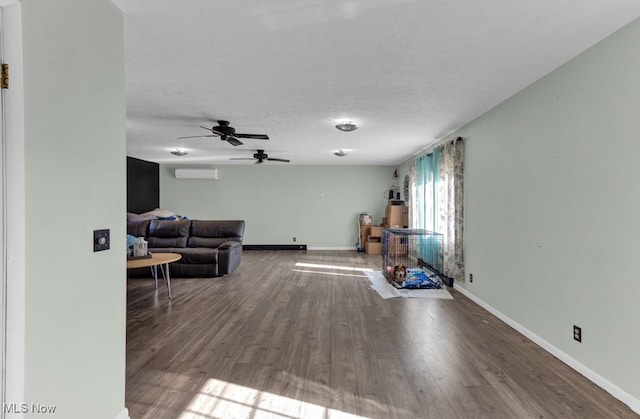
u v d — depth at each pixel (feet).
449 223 14.92
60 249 4.42
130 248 13.89
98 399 5.14
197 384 6.99
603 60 6.80
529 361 8.00
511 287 10.28
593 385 6.93
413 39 6.83
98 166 5.15
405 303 12.82
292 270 19.40
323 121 13.46
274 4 5.62
